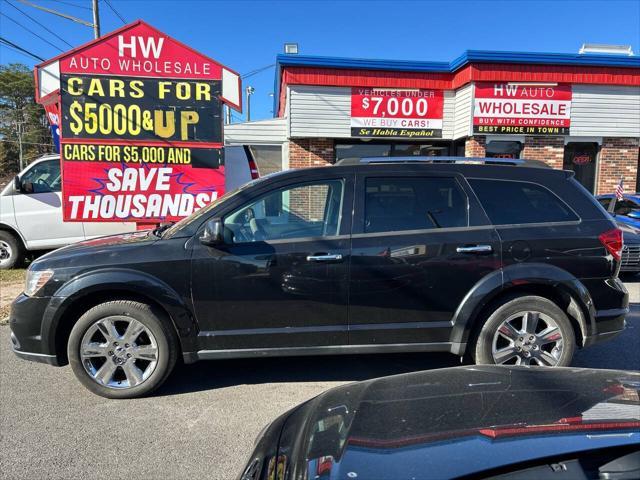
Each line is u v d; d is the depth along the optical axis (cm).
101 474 281
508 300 387
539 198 402
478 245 380
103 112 702
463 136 1263
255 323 375
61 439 321
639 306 682
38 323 367
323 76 1248
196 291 368
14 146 7575
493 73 1207
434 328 384
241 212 383
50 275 365
